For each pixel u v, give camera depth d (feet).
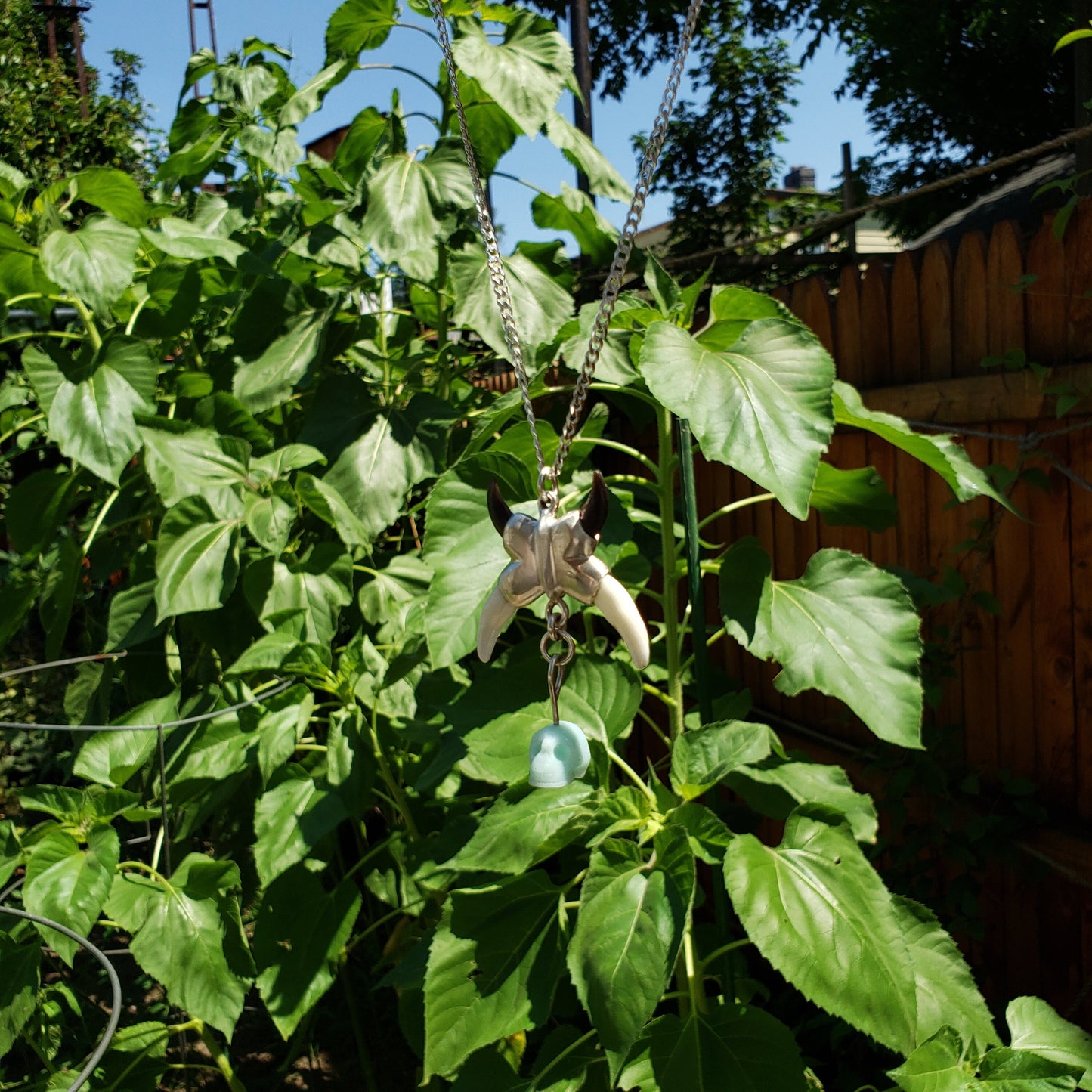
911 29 34.86
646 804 7.31
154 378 10.27
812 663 7.58
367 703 9.64
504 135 11.62
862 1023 6.01
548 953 7.17
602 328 6.52
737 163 40.06
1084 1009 9.59
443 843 8.65
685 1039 6.86
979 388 10.04
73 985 13.03
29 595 11.86
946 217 38.93
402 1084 11.74
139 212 11.54
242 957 8.60
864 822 7.81
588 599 6.08
